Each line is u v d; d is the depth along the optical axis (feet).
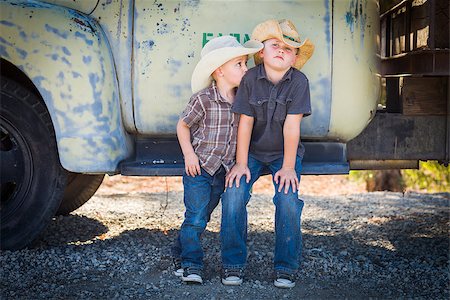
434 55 16.11
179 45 16.03
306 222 21.30
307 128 16.16
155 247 17.62
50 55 15.90
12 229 16.96
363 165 17.62
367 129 17.16
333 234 19.66
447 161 17.31
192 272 14.75
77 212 22.30
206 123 14.51
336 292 14.61
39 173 16.93
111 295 14.25
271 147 14.69
